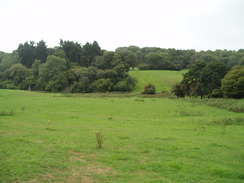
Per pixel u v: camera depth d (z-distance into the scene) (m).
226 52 165.50
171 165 10.20
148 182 8.16
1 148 11.24
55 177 8.17
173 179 8.66
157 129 21.72
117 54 115.88
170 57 152.75
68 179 8.07
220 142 16.25
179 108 41.38
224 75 62.69
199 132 20.66
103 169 9.30
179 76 119.81
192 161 11.20
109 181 8.07
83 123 23.50
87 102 47.47
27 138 13.98
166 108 41.16
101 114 32.84
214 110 39.41
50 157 10.38
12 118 23.84
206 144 15.30
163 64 143.38
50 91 99.12
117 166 9.75
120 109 38.78
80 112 34.06
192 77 69.19
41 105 40.16
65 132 17.25
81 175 8.51
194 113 34.94
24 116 26.05
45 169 8.81
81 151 11.88
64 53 128.88
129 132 19.03
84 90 94.44
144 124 24.88
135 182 8.11
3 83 109.38
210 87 62.91
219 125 25.22
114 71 99.56
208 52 172.75
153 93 82.12
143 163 10.41
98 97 66.25
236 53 149.62
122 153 12.02
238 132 21.08
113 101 51.16
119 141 14.98
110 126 22.39
